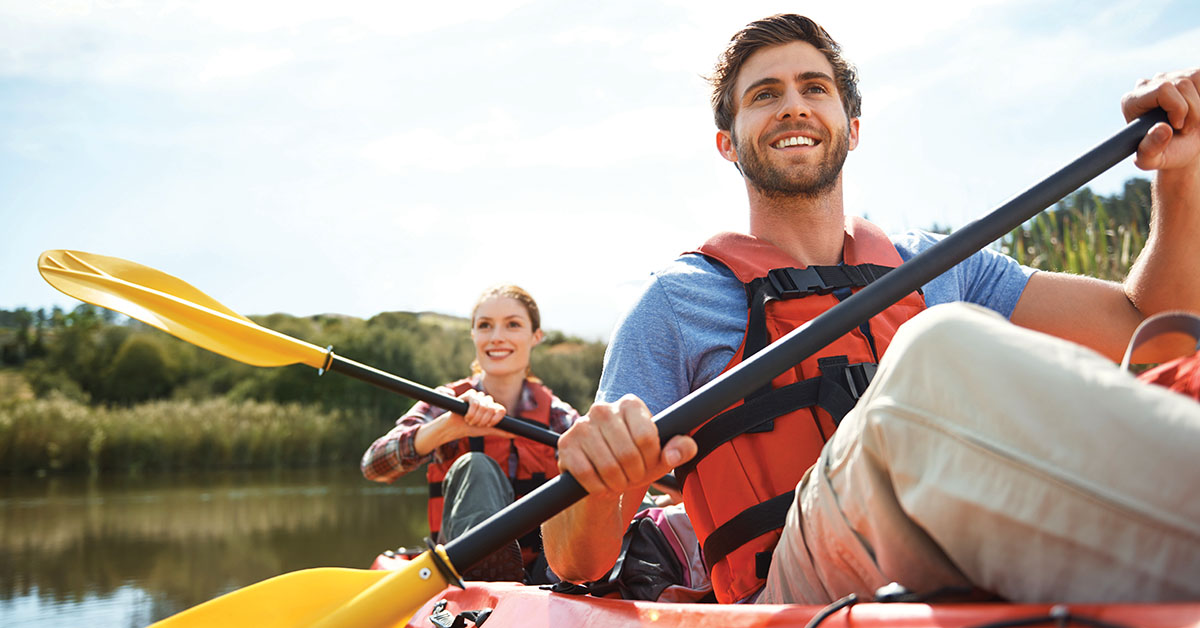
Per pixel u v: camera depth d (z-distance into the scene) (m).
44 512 6.69
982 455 0.56
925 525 0.60
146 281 1.86
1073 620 0.46
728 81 1.48
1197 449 0.47
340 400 12.05
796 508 0.85
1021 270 1.47
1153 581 0.49
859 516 0.69
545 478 2.61
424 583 0.91
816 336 0.93
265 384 12.19
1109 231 3.52
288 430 10.94
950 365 0.59
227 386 12.74
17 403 10.76
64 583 4.11
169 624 1.04
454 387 2.89
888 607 0.58
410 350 12.55
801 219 1.38
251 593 1.06
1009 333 0.58
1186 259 1.28
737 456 1.13
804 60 1.40
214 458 10.48
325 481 8.88
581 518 1.06
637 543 1.43
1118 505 0.49
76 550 4.97
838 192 1.41
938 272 1.01
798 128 1.37
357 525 5.74
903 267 1.00
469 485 2.11
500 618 1.22
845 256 1.39
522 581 2.04
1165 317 0.68
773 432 1.13
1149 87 1.18
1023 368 0.55
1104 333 1.40
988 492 0.55
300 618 1.05
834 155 1.38
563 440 0.86
